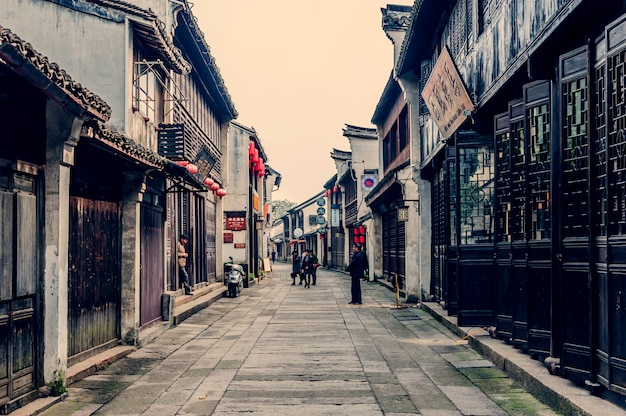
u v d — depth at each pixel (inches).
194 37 599.5
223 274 931.3
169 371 334.3
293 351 396.8
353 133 1295.5
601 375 231.5
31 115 260.1
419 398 271.1
